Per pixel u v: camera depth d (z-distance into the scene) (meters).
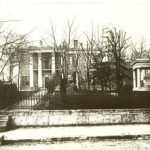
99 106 21.16
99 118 19.91
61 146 13.61
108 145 13.58
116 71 29.95
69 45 31.97
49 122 19.73
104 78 29.66
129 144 13.74
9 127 19.12
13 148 13.45
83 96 21.11
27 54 33.38
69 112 19.84
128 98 21.39
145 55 40.12
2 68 27.16
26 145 14.12
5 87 21.62
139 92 21.69
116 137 15.34
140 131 16.41
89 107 21.03
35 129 18.31
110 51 31.03
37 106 20.89
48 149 12.95
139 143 14.00
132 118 20.11
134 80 34.97
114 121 19.97
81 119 19.83
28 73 61.41
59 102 20.95
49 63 62.66
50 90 30.31
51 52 58.78
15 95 21.41
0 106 21.02
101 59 30.78
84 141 14.84
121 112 20.06
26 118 19.67
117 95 21.48
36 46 58.91
